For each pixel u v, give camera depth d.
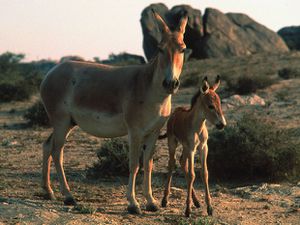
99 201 14.24
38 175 18.34
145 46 85.56
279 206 13.59
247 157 17.94
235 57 80.56
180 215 12.52
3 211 11.26
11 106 45.09
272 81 47.34
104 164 18.50
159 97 11.96
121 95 12.45
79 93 13.03
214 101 11.89
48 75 13.78
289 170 17.81
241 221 11.95
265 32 93.69
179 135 12.78
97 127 12.98
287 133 19.03
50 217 11.12
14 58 101.31
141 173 18.25
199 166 19.48
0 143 26.73
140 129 12.27
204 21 89.31
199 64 73.25
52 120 13.64
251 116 22.02
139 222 11.63
